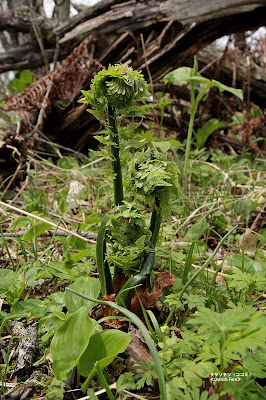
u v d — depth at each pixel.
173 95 1.71
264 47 1.70
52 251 0.82
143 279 0.55
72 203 1.12
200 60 1.73
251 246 0.84
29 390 0.54
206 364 0.49
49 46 2.02
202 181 1.24
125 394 0.52
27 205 0.95
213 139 1.75
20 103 1.59
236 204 0.99
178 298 0.58
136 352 0.56
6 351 0.60
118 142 0.58
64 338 0.53
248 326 0.46
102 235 0.58
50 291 0.71
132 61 1.53
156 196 0.56
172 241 0.85
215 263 0.74
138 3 1.45
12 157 1.20
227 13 1.35
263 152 1.71
